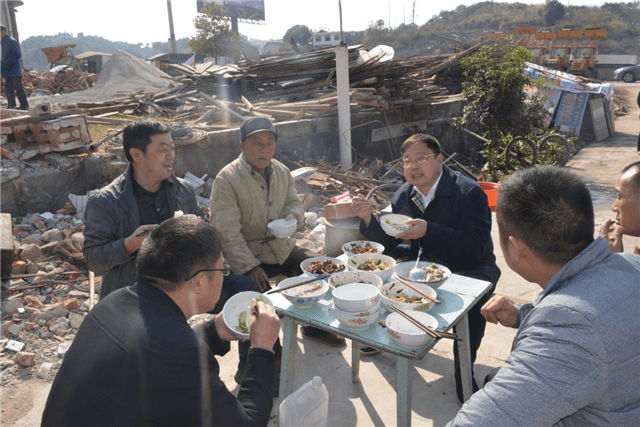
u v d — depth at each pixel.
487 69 9.42
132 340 1.30
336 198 4.59
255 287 2.72
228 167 3.08
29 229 4.75
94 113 8.73
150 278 1.44
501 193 1.34
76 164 5.39
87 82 16.53
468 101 9.83
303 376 2.85
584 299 1.14
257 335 1.58
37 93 13.49
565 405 1.08
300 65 9.03
